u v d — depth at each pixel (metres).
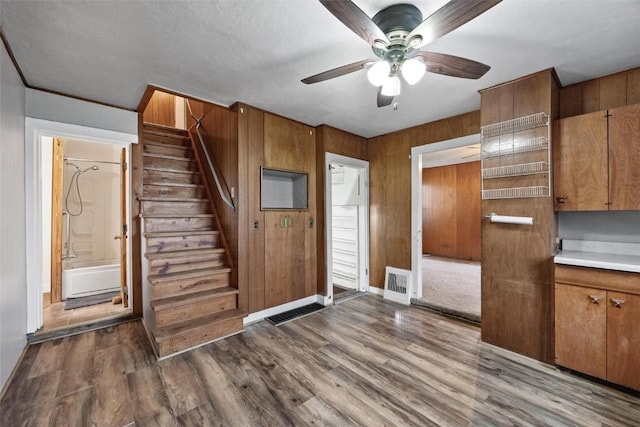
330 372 2.20
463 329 2.98
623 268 1.89
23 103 2.50
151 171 3.69
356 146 4.21
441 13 1.28
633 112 2.02
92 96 2.87
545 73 2.28
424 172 7.57
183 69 2.31
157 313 2.54
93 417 1.71
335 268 4.80
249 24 1.74
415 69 1.57
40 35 1.84
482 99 2.63
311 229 3.82
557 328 2.17
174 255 2.92
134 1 1.53
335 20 1.71
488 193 2.56
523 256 2.38
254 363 2.32
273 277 3.39
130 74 2.39
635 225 2.29
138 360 2.35
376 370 2.22
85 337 2.76
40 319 2.76
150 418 1.71
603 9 1.59
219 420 1.70
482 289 2.62
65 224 4.14
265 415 1.74
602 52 2.03
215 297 2.86
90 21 1.70
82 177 4.34
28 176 2.62
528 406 1.81
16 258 2.29
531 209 2.35
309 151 3.79
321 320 3.24
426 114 3.33
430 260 6.76
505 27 1.75
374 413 1.76
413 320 3.23
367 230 4.33
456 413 1.76
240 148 3.07
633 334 1.86
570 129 2.27
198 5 1.57
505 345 2.47
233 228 3.15
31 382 2.04
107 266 4.06
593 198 2.17
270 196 3.70
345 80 2.48
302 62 2.20
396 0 1.54
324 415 1.74
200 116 4.25
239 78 2.46
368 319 3.27
